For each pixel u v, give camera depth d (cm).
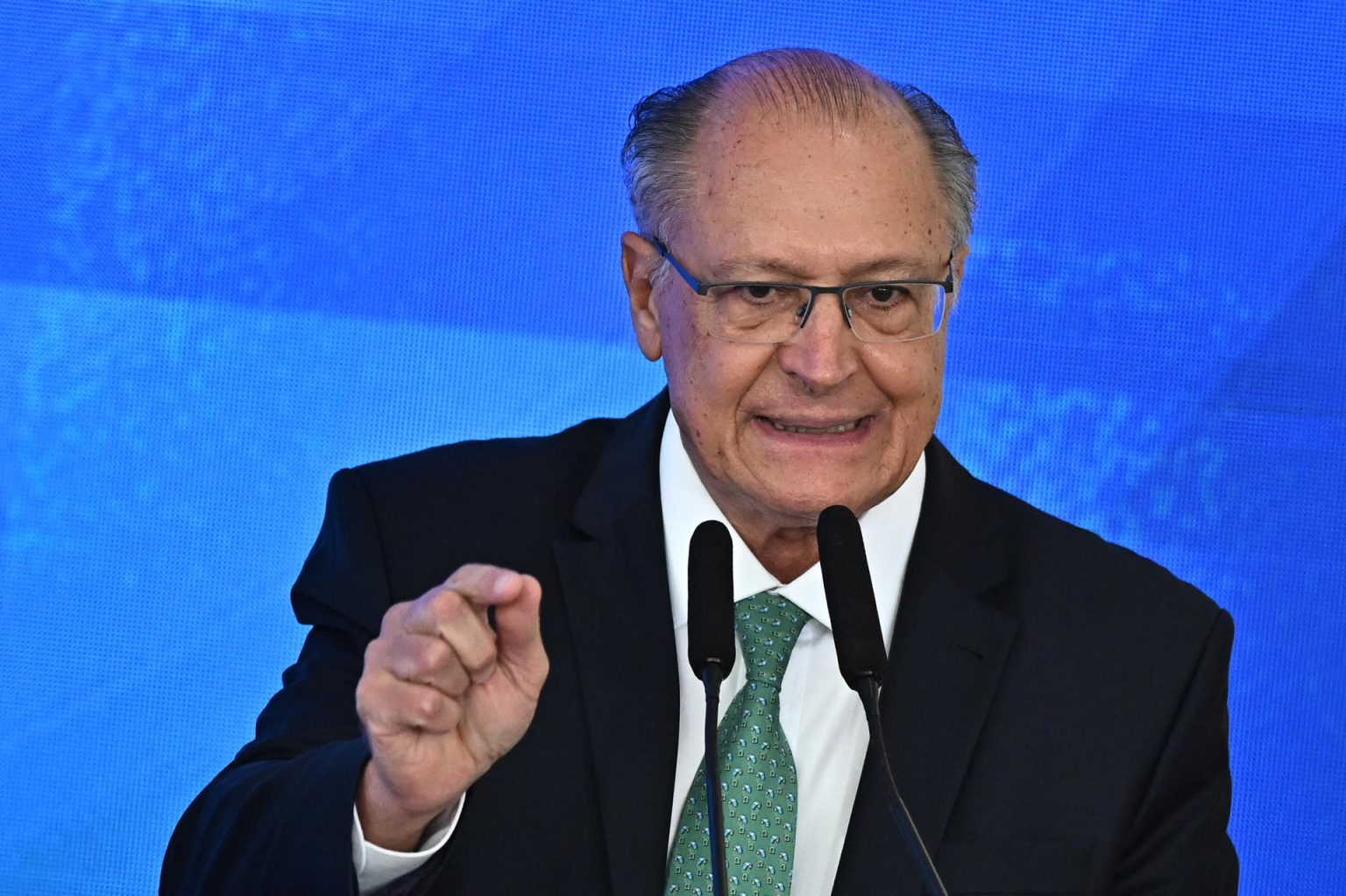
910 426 621
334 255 990
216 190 988
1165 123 1002
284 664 981
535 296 993
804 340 599
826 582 526
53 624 972
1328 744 994
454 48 996
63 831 966
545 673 501
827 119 606
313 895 528
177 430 981
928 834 608
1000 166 1002
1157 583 671
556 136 997
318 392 985
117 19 988
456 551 671
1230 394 1002
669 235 628
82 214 983
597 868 606
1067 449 998
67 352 979
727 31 1000
